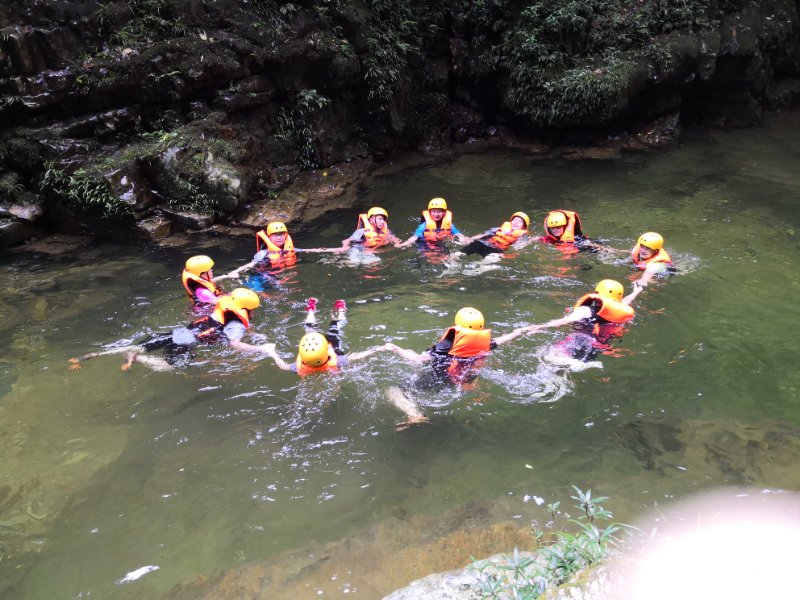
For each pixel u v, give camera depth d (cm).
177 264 757
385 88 1100
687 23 1220
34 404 489
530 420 463
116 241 832
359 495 400
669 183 1008
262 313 624
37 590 336
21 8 806
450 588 302
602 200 942
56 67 828
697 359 529
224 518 384
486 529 365
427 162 1165
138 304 655
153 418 472
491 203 945
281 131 1029
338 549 357
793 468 402
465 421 464
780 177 1017
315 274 713
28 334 596
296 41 994
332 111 1084
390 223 875
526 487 401
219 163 868
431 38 1243
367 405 480
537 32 1195
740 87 1295
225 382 511
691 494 384
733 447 425
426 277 698
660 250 687
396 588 327
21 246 822
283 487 407
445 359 508
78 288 694
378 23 1126
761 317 592
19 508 391
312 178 1036
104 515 386
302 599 324
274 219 881
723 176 1032
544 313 611
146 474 419
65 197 822
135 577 343
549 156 1186
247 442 446
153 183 858
